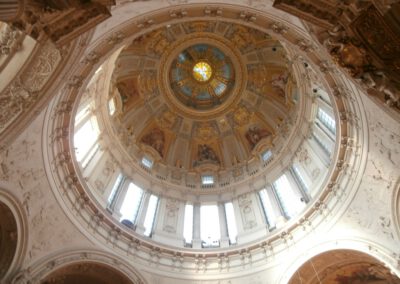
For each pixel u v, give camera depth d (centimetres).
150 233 2248
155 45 3064
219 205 2620
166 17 1341
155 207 2500
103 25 1192
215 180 2941
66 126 1636
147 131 3119
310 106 2375
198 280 1925
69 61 1159
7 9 710
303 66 2236
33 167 1469
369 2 730
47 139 1535
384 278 1773
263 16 1278
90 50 1276
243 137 3194
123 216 2219
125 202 2336
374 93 930
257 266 1947
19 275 1368
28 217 1455
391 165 1435
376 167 1519
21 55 1089
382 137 1441
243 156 3080
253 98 3206
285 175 2502
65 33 848
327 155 2102
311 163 2266
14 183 1377
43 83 1141
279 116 2953
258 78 3159
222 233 2338
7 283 1335
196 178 2978
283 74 2895
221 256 2050
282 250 1942
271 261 1931
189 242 2297
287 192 2369
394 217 1467
